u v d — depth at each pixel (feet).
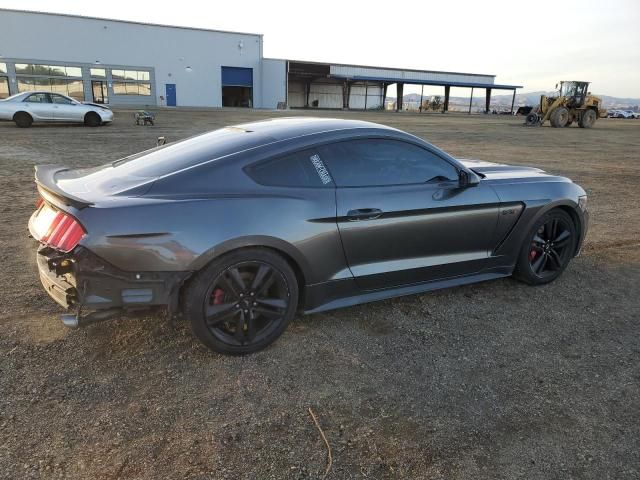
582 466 7.57
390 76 217.36
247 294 9.95
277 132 11.10
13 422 8.03
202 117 97.66
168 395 8.91
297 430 8.16
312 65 195.83
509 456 7.74
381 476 7.24
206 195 9.53
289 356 10.36
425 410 8.79
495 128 96.22
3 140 47.96
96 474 7.04
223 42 166.09
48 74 142.10
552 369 10.23
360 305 12.91
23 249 16.10
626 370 10.27
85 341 10.55
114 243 8.70
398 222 11.45
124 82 153.89
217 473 7.16
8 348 10.15
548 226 14.26
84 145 44.93
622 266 16.53
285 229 9.96
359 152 11.27
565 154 50.90
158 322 11.39
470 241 12.78
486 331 11.75
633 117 234.17
